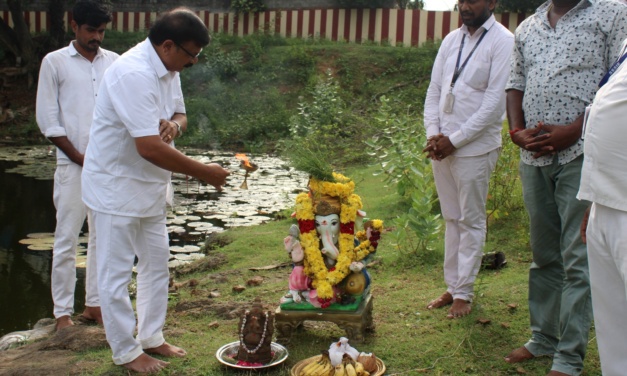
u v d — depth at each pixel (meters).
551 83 3.21
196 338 3.93
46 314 5.18
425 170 6.89
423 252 5.44
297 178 11.53
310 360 3.37
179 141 16.27
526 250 5.48
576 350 3.14
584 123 2.89
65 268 4.28
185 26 3.28
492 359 3.49
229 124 16.86
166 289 3.69
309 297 3.65
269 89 17.78
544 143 3.14
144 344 3.62
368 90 17.30
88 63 4.27
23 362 3.67
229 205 9.10
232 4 20.44
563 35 3.22
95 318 4.45
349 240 3.62
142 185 3.40
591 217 2.64
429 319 4.05
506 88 3.55
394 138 7.81
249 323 3.41
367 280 3.75
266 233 6.88
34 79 18.73
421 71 17.67
